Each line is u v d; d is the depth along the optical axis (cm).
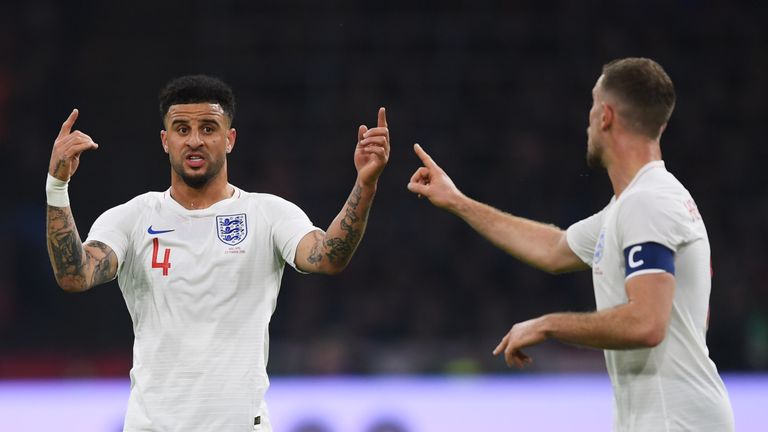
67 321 4712
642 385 1521
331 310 4612
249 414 1659
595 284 1580
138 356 1689
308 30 5825
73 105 5631
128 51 5828
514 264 4816
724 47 5650
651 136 1572
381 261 4869
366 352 3862
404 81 5612
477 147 5353
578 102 5503
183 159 1702
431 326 4547
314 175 5303
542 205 5103
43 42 5781
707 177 5231
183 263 1688
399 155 5316
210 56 5759
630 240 1480
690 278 1517
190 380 1652
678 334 1512
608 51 5628
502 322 4575
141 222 1731
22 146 5438
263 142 5434
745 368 4306
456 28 5781
